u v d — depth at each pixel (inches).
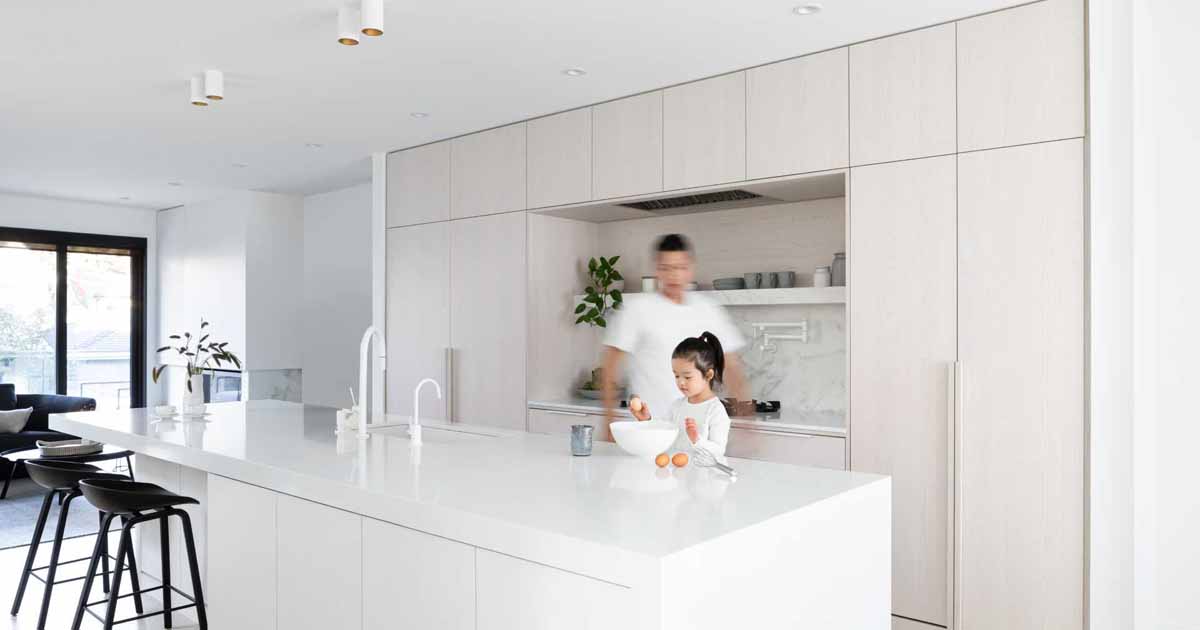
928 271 131.6
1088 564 116.3
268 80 159.6
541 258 193.3
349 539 85.7
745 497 79.1
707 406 112.5
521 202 191.3
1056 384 119.8
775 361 176.6
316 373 289.9
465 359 204.2
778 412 171.8
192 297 305.4
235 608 103.3
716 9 125.6
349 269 276.2
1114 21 114.9
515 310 193.2
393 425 135.3
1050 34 121.0
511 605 69.1
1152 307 117.5
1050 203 120.6
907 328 133.7
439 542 75.7
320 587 89.4
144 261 321.1
